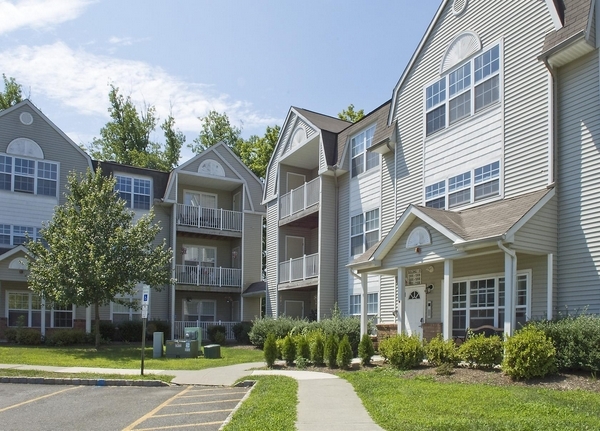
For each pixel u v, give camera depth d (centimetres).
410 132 1881
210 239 3212
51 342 2361
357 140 2245
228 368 1594
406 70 1922
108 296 2109
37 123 2678
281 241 2675
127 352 2033
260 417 825
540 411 803
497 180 1489
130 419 898
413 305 1803
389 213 1966
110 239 2084
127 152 4731
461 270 1602
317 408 902
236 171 3167
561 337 1098
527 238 1255
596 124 1258
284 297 2648
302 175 2794
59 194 2678
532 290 1352
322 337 1577
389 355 1341
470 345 1226
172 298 2861
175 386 1296
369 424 783
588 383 997
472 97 1612
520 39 1466
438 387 1031
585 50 1284
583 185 1273
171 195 2936
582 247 1257
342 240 2269
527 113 1421
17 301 2550
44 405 1037
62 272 2062
